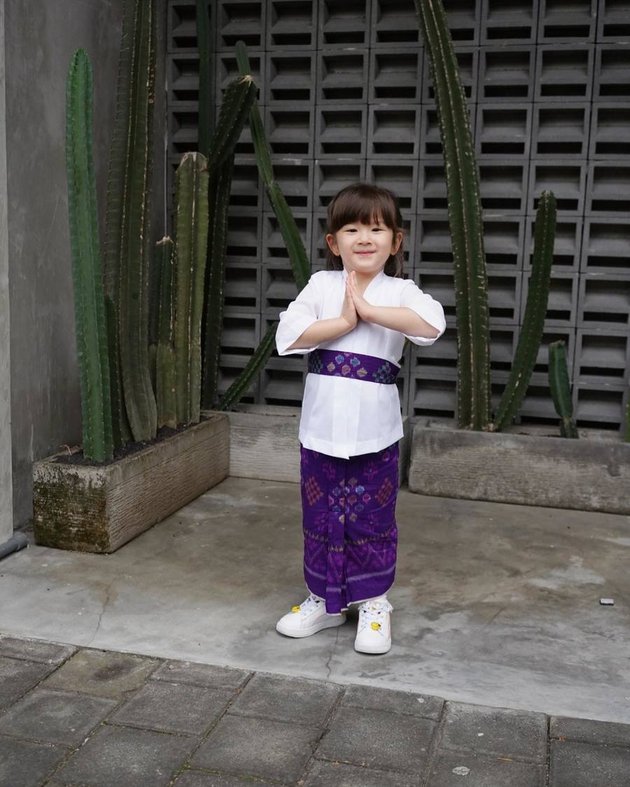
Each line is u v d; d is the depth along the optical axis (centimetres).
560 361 351
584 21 357
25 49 300
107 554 290
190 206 350
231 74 400
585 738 184
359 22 381
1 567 276
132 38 313
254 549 299
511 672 213
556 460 348
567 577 278
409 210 388
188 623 239
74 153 279
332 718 191
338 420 216
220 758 176
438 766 174
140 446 324
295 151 403
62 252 332
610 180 369
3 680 205
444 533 318
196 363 361
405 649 225
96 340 290
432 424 379
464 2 373
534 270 345
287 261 403
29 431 315
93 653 220
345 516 223
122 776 170
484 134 375
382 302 219
